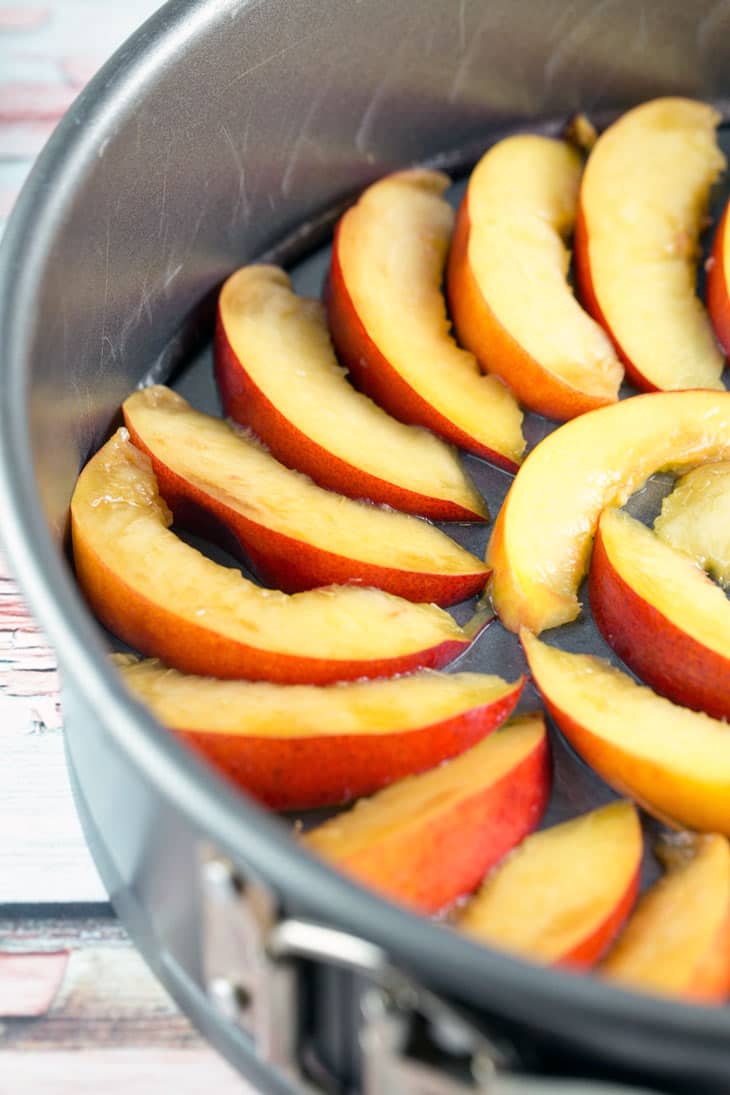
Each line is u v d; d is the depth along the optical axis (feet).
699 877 0.96
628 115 1.33
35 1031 0.98
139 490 1.10
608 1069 0.81
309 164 1.26
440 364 1.18
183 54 1.11
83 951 1.01
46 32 1.48
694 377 1.21
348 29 1.21
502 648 1.08
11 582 1.15
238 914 0.82
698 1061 0.78
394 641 1.04
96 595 1.06
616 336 1.21
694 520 1.12
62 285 1.04
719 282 1.21
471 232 1.22
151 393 1.17
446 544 1.11
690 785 0.98
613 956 0.93
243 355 1.17
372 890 0.79
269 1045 0.85
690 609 1.05
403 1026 0.79
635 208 1.28
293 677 1.02
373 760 0.97
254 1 1.13
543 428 1.19
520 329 1.18
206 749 0.96
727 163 1.35
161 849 0.89
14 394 0.95
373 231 1.24
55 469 1.05
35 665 1.12
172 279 1.19
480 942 0.78
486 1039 0.79
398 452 1.14
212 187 1.19
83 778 1.01
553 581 1.10
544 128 1.37
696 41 1.34
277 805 0.98
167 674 1.03
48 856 1.04
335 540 1.08
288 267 1.30
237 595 1.04
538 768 0.99
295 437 1.13
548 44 1.31
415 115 1.30
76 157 1.05
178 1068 0.97
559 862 0.96
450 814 0.94
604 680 1.04
